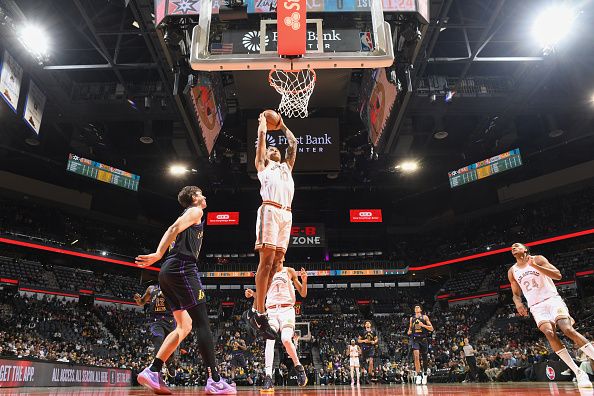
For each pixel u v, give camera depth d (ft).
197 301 13.67
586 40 67.26
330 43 33.81
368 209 139.85
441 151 108.68
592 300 94.07
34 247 102.63
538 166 115.44
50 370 40.19
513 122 100.37
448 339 107.55
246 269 135.23
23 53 62.85
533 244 115.44
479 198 131.34
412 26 47.55
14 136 90.38
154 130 94.12
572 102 84.38
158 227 137.28
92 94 78.07
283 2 23.30
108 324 104.22
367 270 136.67
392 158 113.29
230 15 38.42
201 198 14.82
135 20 58.70
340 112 94.17
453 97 78.89
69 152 105.50
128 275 132.46
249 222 142.00
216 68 23.53
